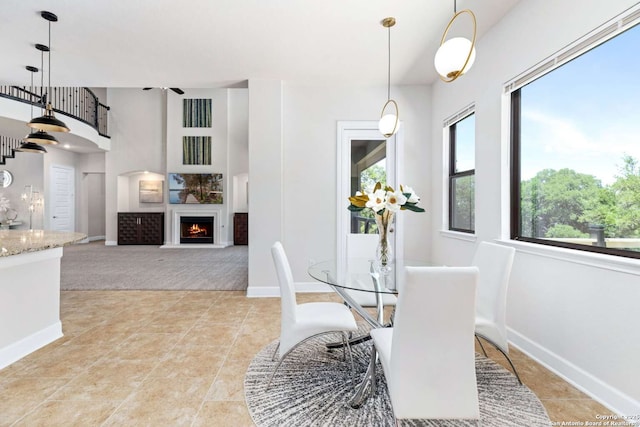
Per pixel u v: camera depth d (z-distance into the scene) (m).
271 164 3.94
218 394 1.87
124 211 9.52
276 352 2.41
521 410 1.71
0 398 1.82
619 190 1.75
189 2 2.43
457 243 3.45
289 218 4.11
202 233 9.25
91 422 1.62
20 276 2.35
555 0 2.09
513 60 2.51
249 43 3.05
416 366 1.33
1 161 7.96
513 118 2.61
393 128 2.84
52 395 1.85
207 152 9.15
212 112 9.16
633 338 1.60
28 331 2.41
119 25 2.74
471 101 3.15
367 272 2.24
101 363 2.24
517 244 2.43
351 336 2.59
